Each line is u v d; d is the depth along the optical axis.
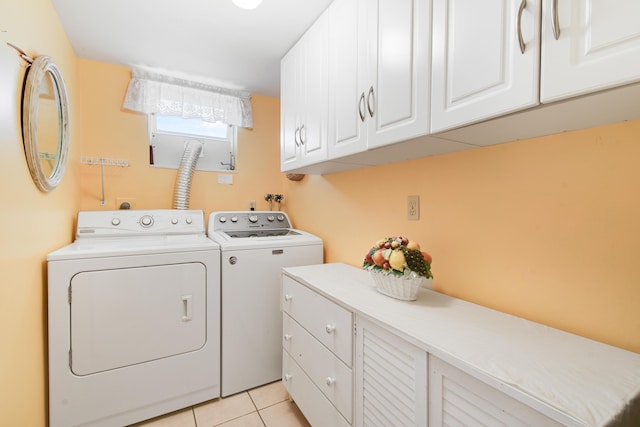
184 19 1.60
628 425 0.53
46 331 1.36
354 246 1.84
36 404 1.23
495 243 1.08
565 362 0.70
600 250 0.82
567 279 0.89
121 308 1.49
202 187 2.53
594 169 0.83
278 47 1.88
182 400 1.64
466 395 0.69
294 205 2.65
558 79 0.63
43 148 1.29
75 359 1.39
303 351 1.44
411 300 1.14
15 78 1.03
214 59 2.04
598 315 0.82
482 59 0.77
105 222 1.87
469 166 1.17
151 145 2.37
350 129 1.30
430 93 0.93
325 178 2.16
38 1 1.25
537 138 0.96
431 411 0.77
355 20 1.27
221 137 2.66
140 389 1.53
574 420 0.51
